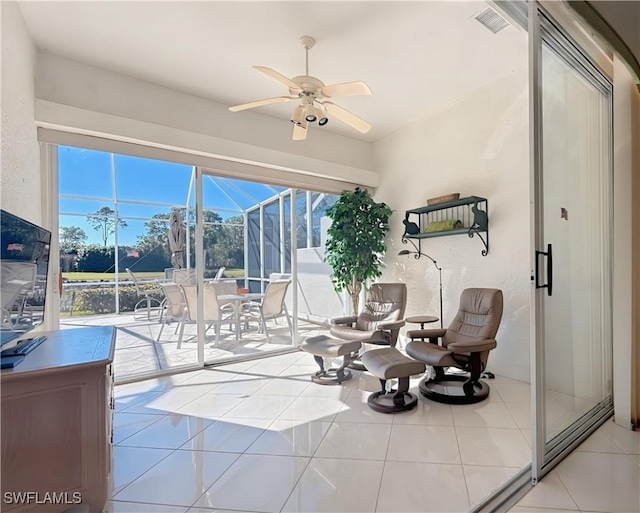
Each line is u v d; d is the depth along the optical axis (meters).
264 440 2.31
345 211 4.68
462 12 2.46
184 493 1.80
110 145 3.27
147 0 2.28
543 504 1.66
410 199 4.54
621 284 2.43
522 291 3.28
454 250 3.94
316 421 2.58
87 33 2.62
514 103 3.32
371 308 4.20
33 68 2.69
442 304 4.08
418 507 1.65
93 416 1.61
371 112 4.17
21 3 2.27
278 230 4.66
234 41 2.75
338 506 1.67
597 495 1.71
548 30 1.96
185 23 2.53
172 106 3.47
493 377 3.40
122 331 3.49
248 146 3.95
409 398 2.88
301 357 4.39
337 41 2.77
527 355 3.24
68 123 2.90
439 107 4.05
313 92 2.59
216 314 4.11
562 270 2.12
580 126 2.30
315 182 4.77
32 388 1.49
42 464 1.51
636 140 2.36
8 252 1.54
